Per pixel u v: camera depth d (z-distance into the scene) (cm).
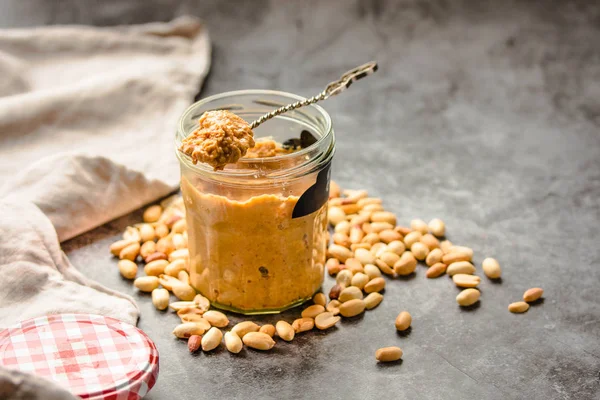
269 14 124
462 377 75
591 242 88
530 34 122
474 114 106
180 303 80
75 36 111
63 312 77
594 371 75
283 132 83
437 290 82
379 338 78
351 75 80
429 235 86
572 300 82
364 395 73
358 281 82
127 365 70
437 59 116
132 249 84
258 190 75
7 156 94
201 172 75
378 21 124
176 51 113
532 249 87
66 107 98
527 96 110
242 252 77
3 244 80
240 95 82
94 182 88
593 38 121
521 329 79
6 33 109
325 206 79
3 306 78
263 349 77
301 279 79
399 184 95
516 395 74
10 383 63
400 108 107
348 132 103
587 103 108
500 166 98
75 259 85
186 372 75
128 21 122
